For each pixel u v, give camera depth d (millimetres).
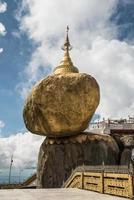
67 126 40594
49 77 42938
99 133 44406
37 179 40656
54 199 14188
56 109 40625
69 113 40406
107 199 14516
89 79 42469
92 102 41625
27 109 43906
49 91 41438
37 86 42719
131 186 15281
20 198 14547
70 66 48750
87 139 40312
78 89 41156
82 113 40719
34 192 18297
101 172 18828
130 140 40500
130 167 15727
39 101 41719
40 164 40406
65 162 38562
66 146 40000
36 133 44281
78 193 17891
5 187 48312
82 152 38969
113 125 49500
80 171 22469
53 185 37656
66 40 52281
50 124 40781
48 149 40406
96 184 19375
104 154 38812
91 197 15461
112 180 17453
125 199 14867
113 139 41500
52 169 38594
